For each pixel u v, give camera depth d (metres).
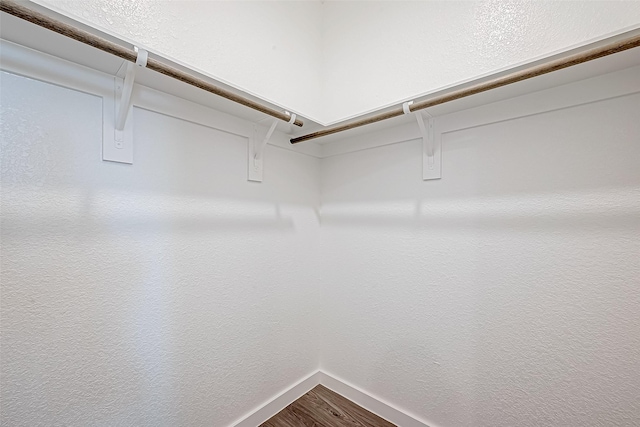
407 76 1.40
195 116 1.16
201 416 1.19
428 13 1.33
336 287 1.69
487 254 1.17
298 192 1.63
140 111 1.02
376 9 1.52
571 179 0.99
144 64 0.79
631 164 0.90
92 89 0.91
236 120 1.31
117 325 0.96
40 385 0.82
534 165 1.06
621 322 0.91
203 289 1.19
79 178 0.89
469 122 1.20
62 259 0.85
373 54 1.53
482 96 1.08
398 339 1.43
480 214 1.18
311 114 1.68
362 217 1.58
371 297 1.53
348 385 1.62
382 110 1.22
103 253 0.93
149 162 1.04
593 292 0.96
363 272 1.57
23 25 0.70
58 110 0.85
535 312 1.06
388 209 1.47
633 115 0.90
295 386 1.60
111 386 0.95
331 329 1.71
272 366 1.48
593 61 0.85
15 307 0.78
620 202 0.92
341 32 1.68
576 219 0.99
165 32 1.07
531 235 1.07
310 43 1.69
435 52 1.31
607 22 0.92
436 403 1.30
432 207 1.32
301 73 1.62
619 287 0.91
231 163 1.30
